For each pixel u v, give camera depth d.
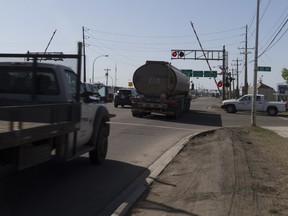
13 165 6.89
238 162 11.59
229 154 13.04
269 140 18.56
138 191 8.59
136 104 30.86
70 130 8.45
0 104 9.19
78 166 11.35
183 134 20.75
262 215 6.84
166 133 20.91
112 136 18.52
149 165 11.99
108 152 14.04
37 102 9.07
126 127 22.80
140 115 31.56
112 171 10.90
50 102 9.03
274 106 43.69
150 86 31.25
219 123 29.31
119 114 32.81
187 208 7.33
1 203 7.68
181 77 34.72
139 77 31.30
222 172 10.16
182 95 38.06
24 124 6.60
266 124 30.23
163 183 9.51
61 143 8.31
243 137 19.02
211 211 7.07
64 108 8.15
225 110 48.41
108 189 9.03
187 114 38.91
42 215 7.10
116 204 7.89
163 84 31.12
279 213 6.95
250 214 6.89
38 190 8.71
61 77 9.43
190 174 10.36
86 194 8.56
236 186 8.73
